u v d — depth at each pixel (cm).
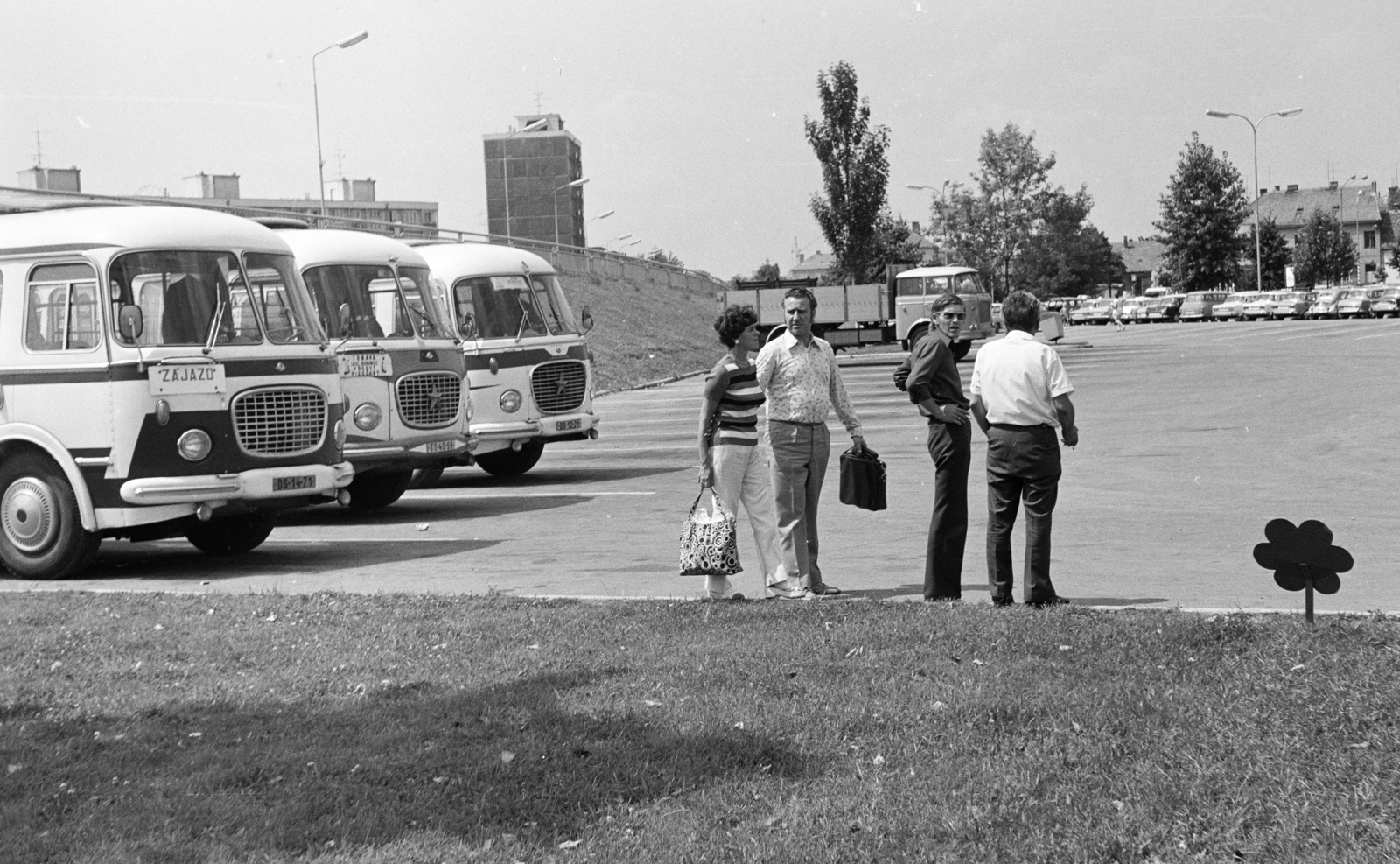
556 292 2012
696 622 845
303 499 1277
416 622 875
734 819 514
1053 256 9419
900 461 1889
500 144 16700
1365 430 1981
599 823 516
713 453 946
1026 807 510
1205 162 9856
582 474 1977
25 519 1222
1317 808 494
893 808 516
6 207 1833
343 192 11881
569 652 780
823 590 973
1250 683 643
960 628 786
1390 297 7300
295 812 536
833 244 6356
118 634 874
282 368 1269
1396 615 779
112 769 599
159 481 1193
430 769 583
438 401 1673
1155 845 474
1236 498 1403
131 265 1217
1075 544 1160
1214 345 4691
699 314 6850
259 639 848
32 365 1222
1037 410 865
